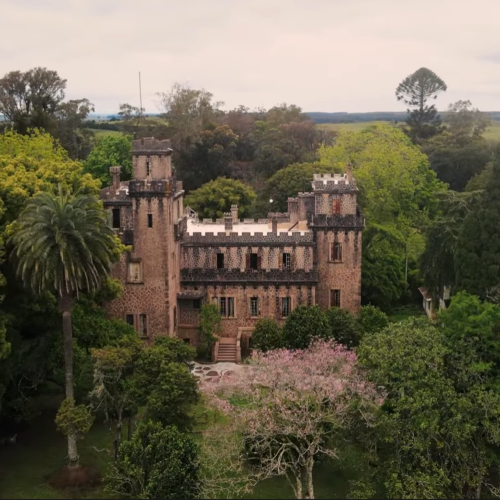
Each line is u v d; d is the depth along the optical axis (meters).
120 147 109.00
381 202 91.19
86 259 48.66
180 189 75.81
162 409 48.25
